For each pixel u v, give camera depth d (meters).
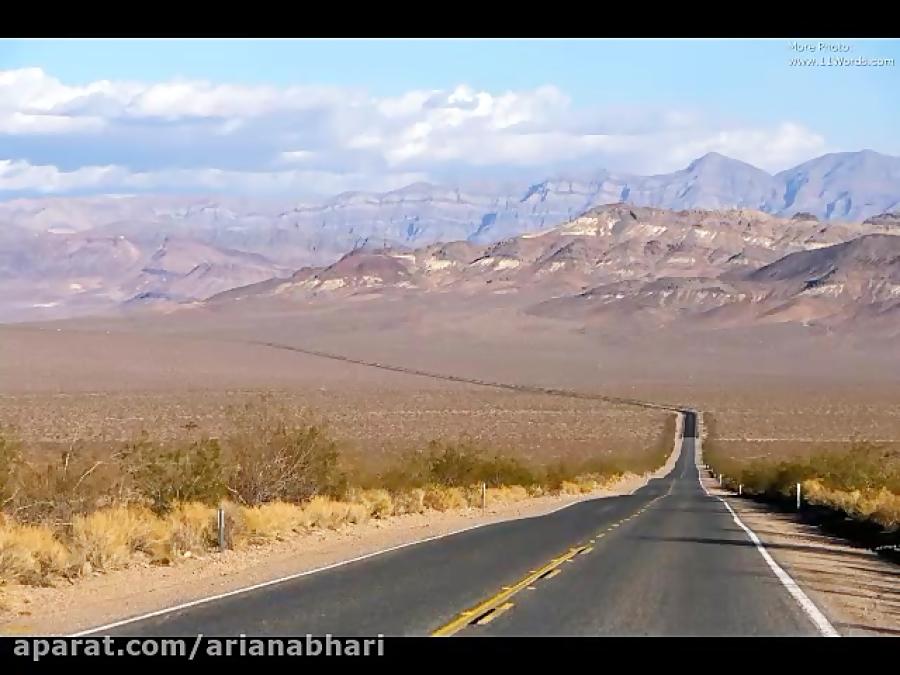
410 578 27.78
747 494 96.19
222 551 33.12
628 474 127.69
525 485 81.00
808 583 29.62
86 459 37.38
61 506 32.78
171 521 34.72
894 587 30.12
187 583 26.67
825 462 85.88
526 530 44.59
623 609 23.75
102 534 29.58
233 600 23.70
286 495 46.66
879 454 97.31
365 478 60.47
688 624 22.20
